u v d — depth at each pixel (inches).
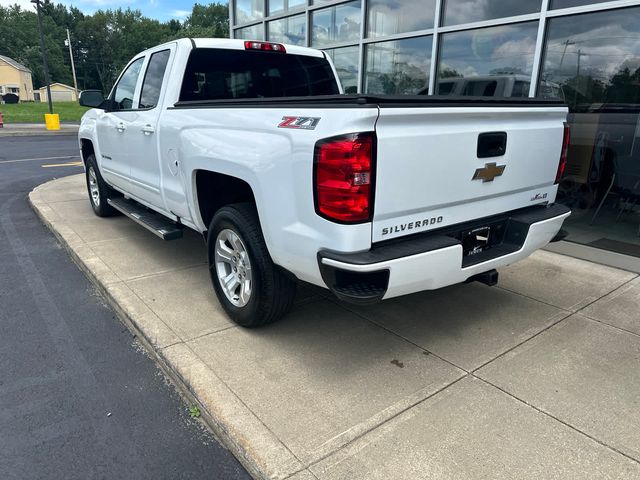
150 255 193.8
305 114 100.9
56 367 121.7
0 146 703.1
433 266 103.7
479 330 136.0
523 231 125.7
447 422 97.9
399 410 101.3
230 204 131.5
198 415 104.6
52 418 103.0
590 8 180.7
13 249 212.8
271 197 109.6
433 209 108.4
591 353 124.3
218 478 88.1
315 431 94.7
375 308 149.9
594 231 202.4
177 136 146.0
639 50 174.6
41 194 313.1
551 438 93.8
